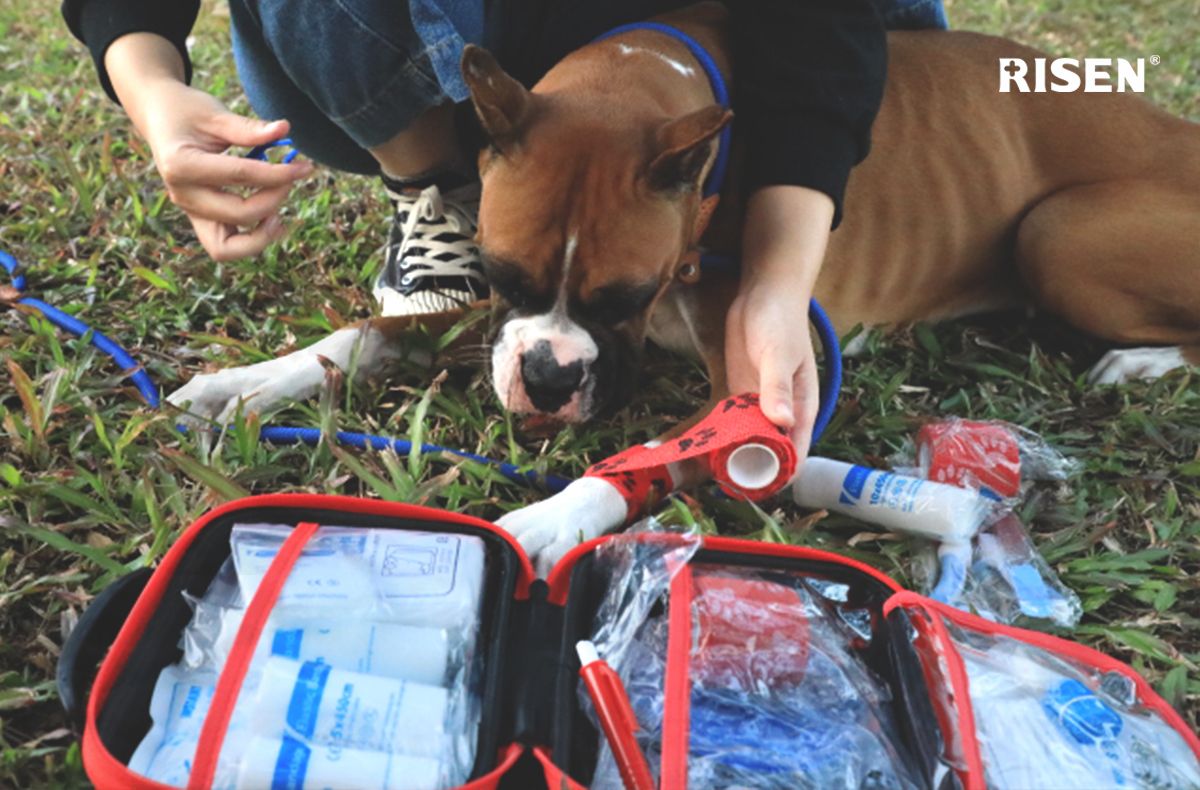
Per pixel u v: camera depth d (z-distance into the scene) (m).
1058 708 1.55
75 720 1.48
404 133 2.62
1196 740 1.53
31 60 4.41
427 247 2.78
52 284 2.87
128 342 2.64
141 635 1.47
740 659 1.57
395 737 1.37
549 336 2.14
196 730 1.39
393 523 1.71
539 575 1.93
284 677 1.39
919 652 1.58
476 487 2.20
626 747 1.38
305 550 1.59
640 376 2.65
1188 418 2.65
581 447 2.37
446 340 2.54
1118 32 5.57
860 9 2.46
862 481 2.17
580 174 2.10
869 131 2.45
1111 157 2.94
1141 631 2.00
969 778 1.38
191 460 2.07
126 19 2.40
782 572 1.72
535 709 1.47
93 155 3.55
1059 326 3.13
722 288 2.50
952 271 3.02
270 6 2.37
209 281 2.90
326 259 3.13
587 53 2.41
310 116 2.74
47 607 1.88
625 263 2.11
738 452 2.01
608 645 1.58
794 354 2.08
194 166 2.07
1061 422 2.66
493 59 2.11
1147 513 2.33
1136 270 2.82
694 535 1.70
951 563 2.03
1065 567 2.14
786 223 2.28
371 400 2.46
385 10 2.30
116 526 2.05
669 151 2.05
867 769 1.47
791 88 2.35
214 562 1.62
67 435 2.28
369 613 1.53
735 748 1.45
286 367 2.41
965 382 2.82
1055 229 2.87
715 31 2.60
